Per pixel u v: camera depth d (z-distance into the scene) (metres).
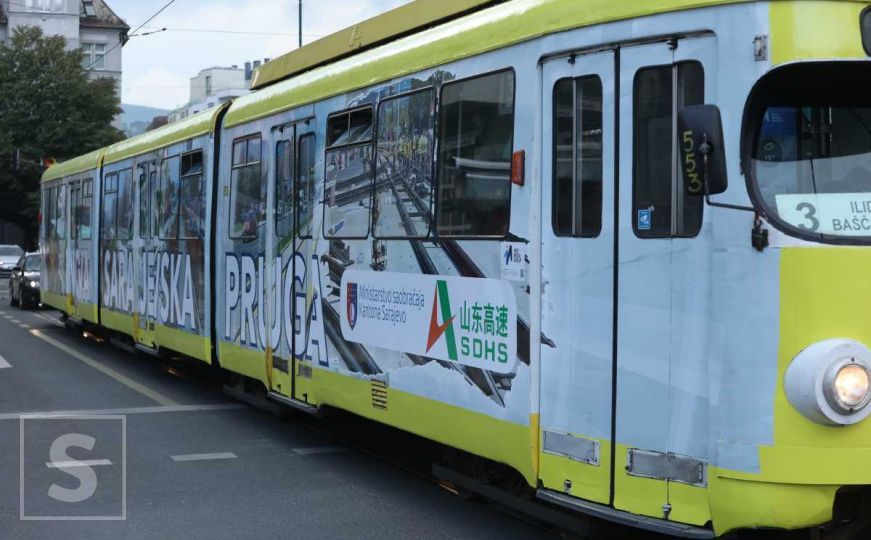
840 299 4.23
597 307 4.88
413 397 6.30
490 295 5.54
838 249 4.24
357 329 7.01
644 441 4.64
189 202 10.72
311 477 7.30
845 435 4.22
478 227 5.68
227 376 12.50
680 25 4.53
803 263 4.22
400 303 6.46
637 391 4.68
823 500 4.23
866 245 4.27
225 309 9.69
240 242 9.30
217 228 9.92
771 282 4.25
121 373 12.77
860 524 4.63
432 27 6.65
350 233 7.16
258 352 8.84
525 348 5.25
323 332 7.55
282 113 8.42
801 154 4.37
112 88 49.91
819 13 4.30
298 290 8.02
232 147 9.62
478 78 5.72
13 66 47.62
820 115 4.41
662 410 4.57
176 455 7.99
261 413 9.93
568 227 5.04
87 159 15.96
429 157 6.17
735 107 4.34
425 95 6.25
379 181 6.77
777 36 4.29
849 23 4.31
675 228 4.55
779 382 4.24
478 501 6.59
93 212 15.21
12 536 5.79
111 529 5.95
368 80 6.96
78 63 48.97
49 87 47.41
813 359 4.16
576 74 5.01
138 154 12.88
